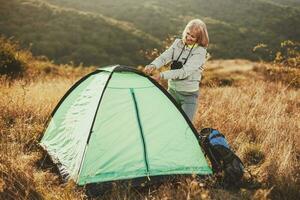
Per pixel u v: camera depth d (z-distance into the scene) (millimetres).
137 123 4520
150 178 4391
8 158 4516
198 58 4820
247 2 82188
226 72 21047
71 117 5082
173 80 4965
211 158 4547
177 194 3959
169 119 4629
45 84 10367
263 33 61188
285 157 4777
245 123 6598
